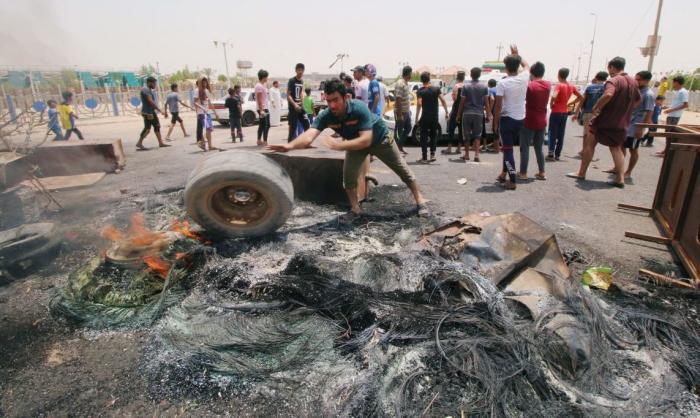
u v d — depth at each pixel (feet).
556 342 7.52
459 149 29.48
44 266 11.73
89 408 6.73
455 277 9.45
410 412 6.53
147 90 31.76
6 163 13.83
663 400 6.70
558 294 8.83
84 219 15.39
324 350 8.01
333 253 11.89
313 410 6.67
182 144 35.96
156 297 9.84
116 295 9.93
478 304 8.82
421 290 9.62
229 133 45.85
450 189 19.35
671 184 14.30
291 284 9.73
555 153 26.86
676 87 28.86
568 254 12.05
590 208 16.53
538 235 10.16
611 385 7.04
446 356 7.50
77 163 22.39
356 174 14.96
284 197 12.16
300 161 16.63
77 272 11.09
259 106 31.45
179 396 6.97
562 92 25.34
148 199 17.35
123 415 6.60
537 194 18.47
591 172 23.03
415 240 12.62
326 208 16.31
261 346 8.07
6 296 10.19
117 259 11.04
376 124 14.60
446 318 8.49
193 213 12.23
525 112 19.65
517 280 9.44
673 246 12.42
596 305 8.58
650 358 7.70
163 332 8.55
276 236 13.03
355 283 9.78
